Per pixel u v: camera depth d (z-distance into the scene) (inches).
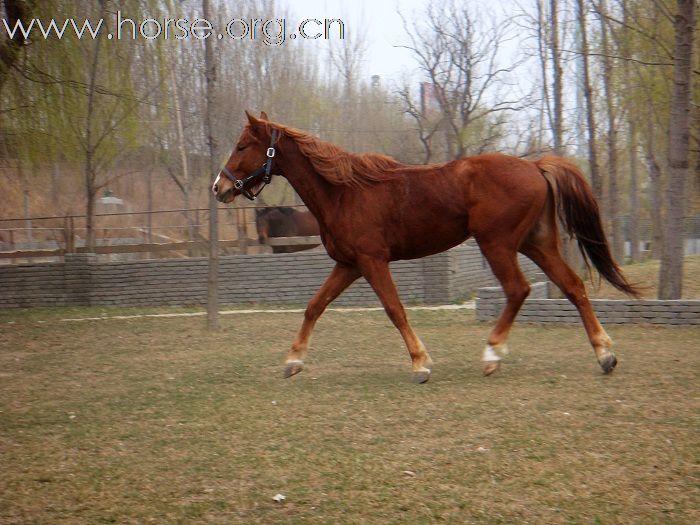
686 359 315.9
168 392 294.8
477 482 182.1
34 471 202.5
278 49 1124.5
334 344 413.1
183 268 653.3
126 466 204.2
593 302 428.5
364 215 290.7
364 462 199.0
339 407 257.3
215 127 472.1
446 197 287.6
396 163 297.6
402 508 169.8
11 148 644.1
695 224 1275.8
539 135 792.9
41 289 667.4
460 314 530.6
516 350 362.0
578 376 290.4
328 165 291.0
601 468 186.7
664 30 607.2
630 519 159.6
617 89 754.2
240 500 177.9
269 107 1099.9
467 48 766.5
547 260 299.1
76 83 591.8
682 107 421.7
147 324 524.4
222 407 264.8
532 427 221.5
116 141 788.0
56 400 289.7
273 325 501.0
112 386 313.3
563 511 164.7
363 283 612.4
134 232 1163.9
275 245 687.7
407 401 261.0
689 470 182.5
